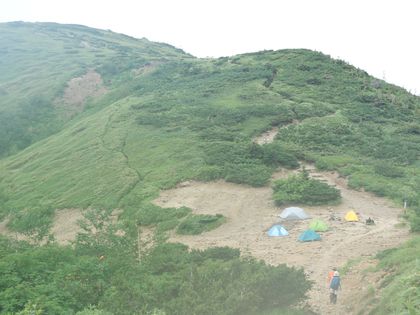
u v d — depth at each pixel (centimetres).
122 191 4000
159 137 5141
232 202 3622
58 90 9100
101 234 2120
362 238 2638
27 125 7681
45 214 3881
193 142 4841
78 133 6056
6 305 1260
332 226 2983
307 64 7906
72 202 4066
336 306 1572
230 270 1467
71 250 1939
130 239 2084
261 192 3784
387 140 5034
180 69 8994
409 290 1136
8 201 4459
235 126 5288
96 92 9212
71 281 1496
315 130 5153
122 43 14788
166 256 1870
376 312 1264
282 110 5728
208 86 7088
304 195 3528
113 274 1642
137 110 6328
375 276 1672
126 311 1274
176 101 6444
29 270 1539
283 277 1369
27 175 5044
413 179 3916
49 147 5869
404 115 6162
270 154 4303
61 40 14788
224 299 1298
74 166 4897
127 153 4894
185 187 3950
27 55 12550
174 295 1373
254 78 7238
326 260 2247
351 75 7600
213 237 3027
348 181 3938
